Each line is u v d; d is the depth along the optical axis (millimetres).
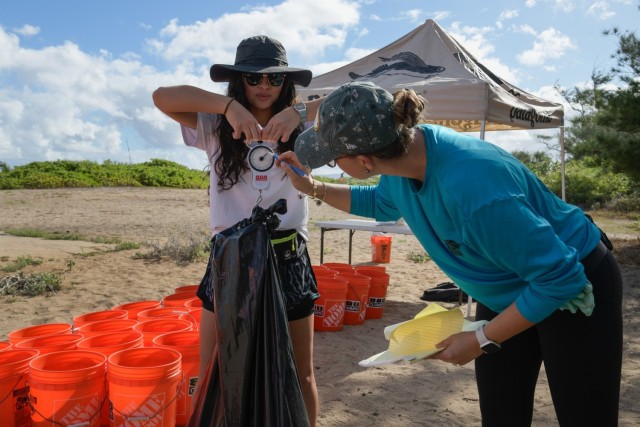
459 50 7031
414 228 2029
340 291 5344
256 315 2131
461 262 1977
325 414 3525
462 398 3826
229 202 2461
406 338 1954
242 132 2287
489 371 2158
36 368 2740
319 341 5070
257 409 2123
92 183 25625
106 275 7906
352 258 10336
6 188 23953
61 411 2664
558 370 1894
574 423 1899
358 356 4676
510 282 1905
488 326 1778
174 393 2816
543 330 1912
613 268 1912
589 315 1753
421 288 7727
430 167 1806
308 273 2502
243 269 2125
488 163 1741
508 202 1662
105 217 15984
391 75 6746
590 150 11555
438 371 4348
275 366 2109
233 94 2480
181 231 13273
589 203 21688
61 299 6566
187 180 28344
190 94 2264
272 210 2230
